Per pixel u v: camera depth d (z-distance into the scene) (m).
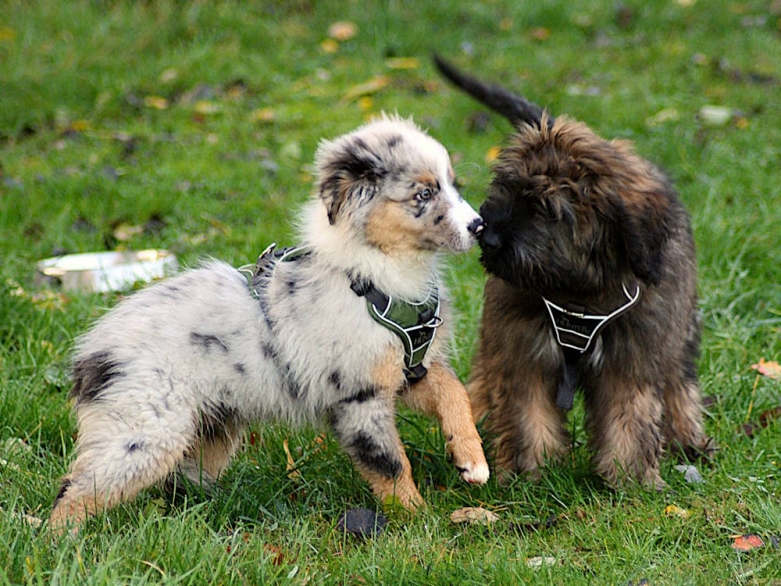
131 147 16.47
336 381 7.89
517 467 9.05
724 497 8.40
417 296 8.04
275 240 13.09
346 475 8.73
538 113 10.22
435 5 21.80
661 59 19.55
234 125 17.44
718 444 9.62
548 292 8.09
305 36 20.98
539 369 8.91
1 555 6.65
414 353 8.01
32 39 20.22
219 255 12.51
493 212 7.88
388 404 8.05
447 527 8.04
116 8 21.47
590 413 9.13
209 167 15.76
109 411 7.58
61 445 9.07
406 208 7.80
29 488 8.15
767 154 15.48
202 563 6.68
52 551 6.80
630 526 7.89
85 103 18.19
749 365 10.75
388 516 8.02
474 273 12.44
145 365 7.64
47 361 10.41
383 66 19.72
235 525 7.98
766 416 9.85
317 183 8.11
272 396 8.08
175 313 7.92
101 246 13.31
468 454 8.09
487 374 9.25
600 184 7.85
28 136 17.16
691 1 21.86
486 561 7.21
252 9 21.98
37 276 12.27
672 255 8.71
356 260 7.84
